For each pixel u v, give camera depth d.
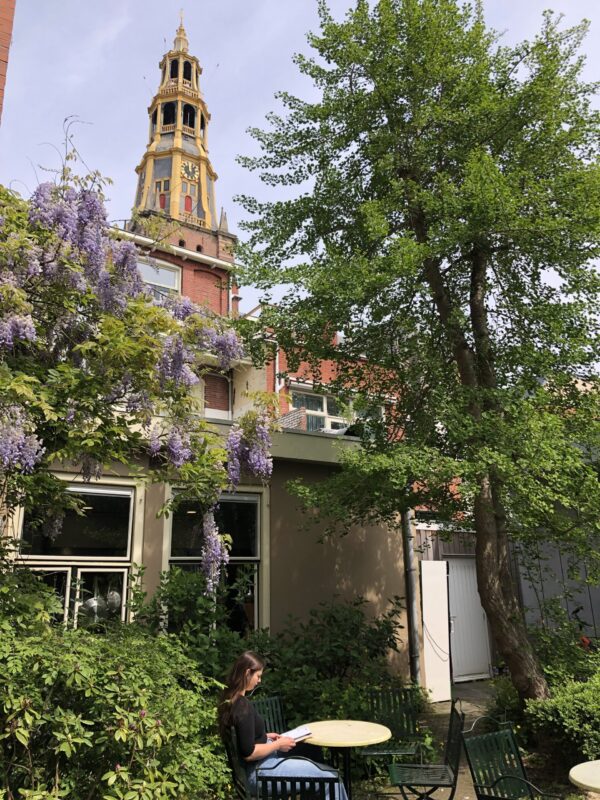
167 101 44.72
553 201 6.91
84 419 4.69
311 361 8.03
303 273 6.91
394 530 9.28
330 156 8.27
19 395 4.02
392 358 8.08
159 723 3.51
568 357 6.95
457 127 7.43
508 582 7.12
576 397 7.44
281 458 8.45
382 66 7.67
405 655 9.18
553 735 5.79
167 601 6.49
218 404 17.64
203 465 5.14
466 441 6.61
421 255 6.62
